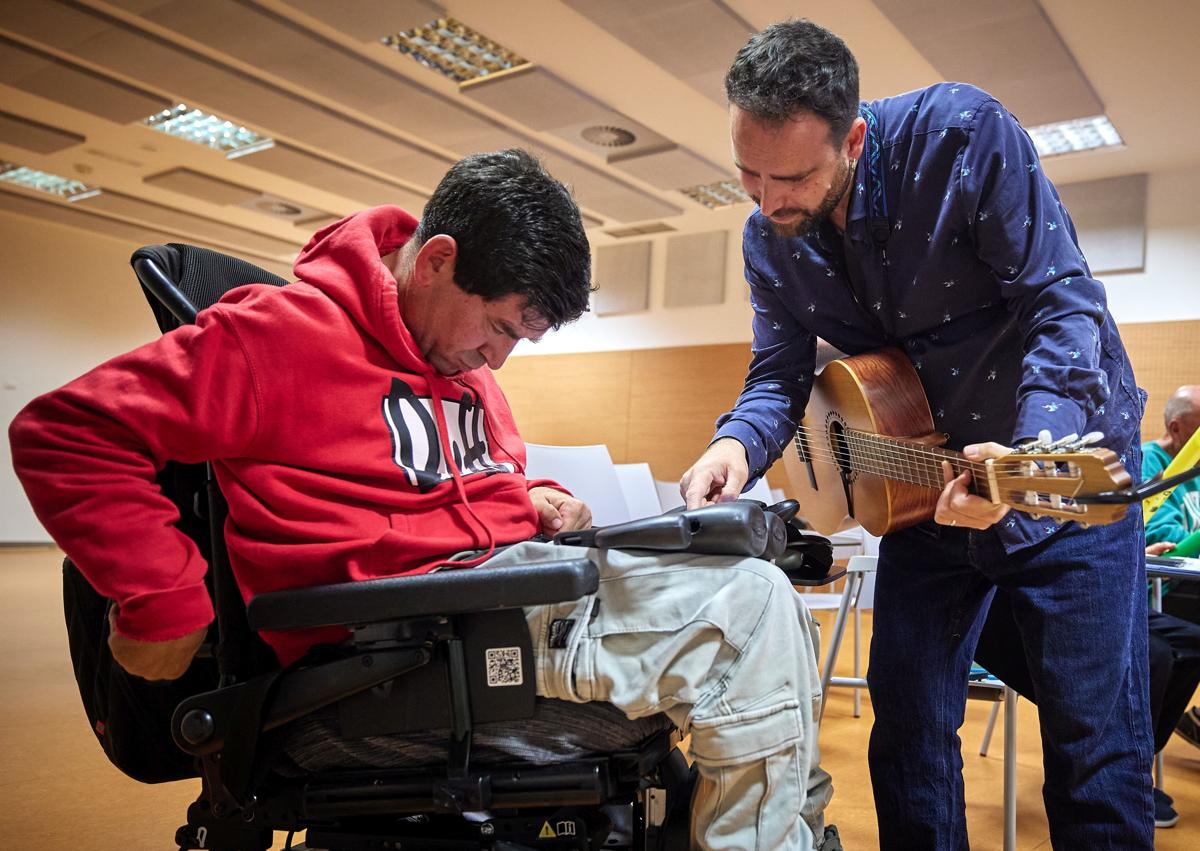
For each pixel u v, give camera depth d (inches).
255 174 313.3
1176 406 134.0
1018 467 41.8
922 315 58.8
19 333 385.4
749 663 36.7
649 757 39.2
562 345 393.7
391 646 38.0
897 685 60.2
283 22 202.8
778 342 67.5
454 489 45.4
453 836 41.4
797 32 52.6
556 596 35.4
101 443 37.8
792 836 37.2
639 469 138.3
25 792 84.0
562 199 44.1
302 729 41.0
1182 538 125.1
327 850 43.4
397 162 285.0
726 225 352.8
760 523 39.1
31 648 160.9
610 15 192.9
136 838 73.4
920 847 58.7
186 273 48.2
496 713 38.1
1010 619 65.3
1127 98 227.9
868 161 56.9
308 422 41.9
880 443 59.5
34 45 222.4
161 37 215.5
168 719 44.3
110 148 295.7
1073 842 53.0
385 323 44.2
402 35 220.1
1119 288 277.4
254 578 41.6
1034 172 53.1
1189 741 116.3
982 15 186.5
